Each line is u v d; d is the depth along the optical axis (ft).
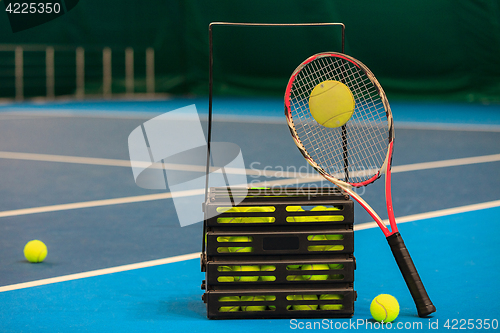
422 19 77.46
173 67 86.17
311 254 12.27
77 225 20.01
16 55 79.61
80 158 35.27
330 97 12.61
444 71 78.18
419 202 23.40
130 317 12.35
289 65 82.12
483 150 38.06
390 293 13.80
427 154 36.45
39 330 11.62
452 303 13.03
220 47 83.82
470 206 22.66
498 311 12.58
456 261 16.05
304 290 12.28
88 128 51.34
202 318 12.35
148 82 85.97
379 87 12.52
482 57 76.64
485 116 61.26
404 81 79.10
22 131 49.19
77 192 25.48
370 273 15.16
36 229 19.51
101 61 83.97
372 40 78.23
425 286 14.10
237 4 81.97
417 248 17.28
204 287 13.05
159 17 84.84
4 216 21.22
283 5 80.02
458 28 76.79
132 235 18.83
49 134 47.29
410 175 29.27
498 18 75.20
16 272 15.26
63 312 12.60
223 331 11.62
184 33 84.74
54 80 82.12
